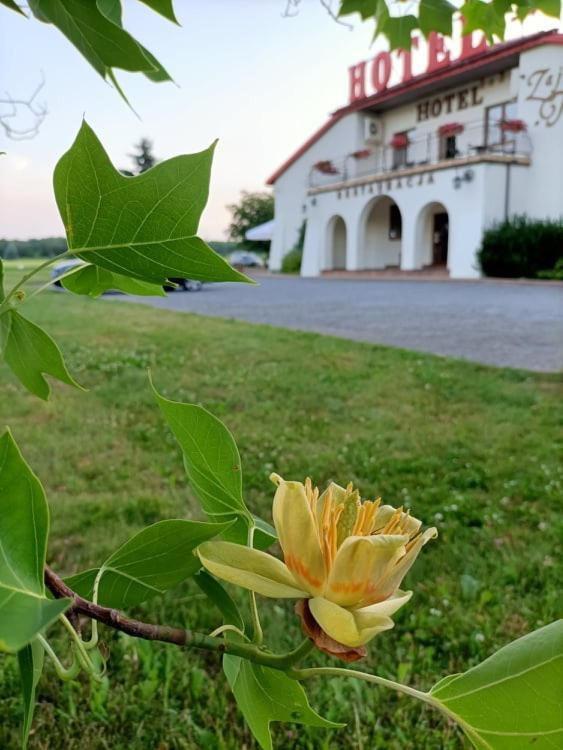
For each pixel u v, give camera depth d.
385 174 21.50
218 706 1.96
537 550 2.90
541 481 3.73
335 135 25.39
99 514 3.21
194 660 2.21
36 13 0.69
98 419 4.99
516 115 19.12
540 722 0.49
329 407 5.37
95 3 0.65
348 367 6.91
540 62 17.00
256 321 11.13
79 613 0.51
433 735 1.86
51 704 1.96
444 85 20.97
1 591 0.38
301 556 0.49
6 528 0.40
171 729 1.87
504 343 8.30
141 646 2.21
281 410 5.30
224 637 0.63
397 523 0.54
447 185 19.12
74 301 15.07
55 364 0.78
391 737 1.86
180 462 4.03
